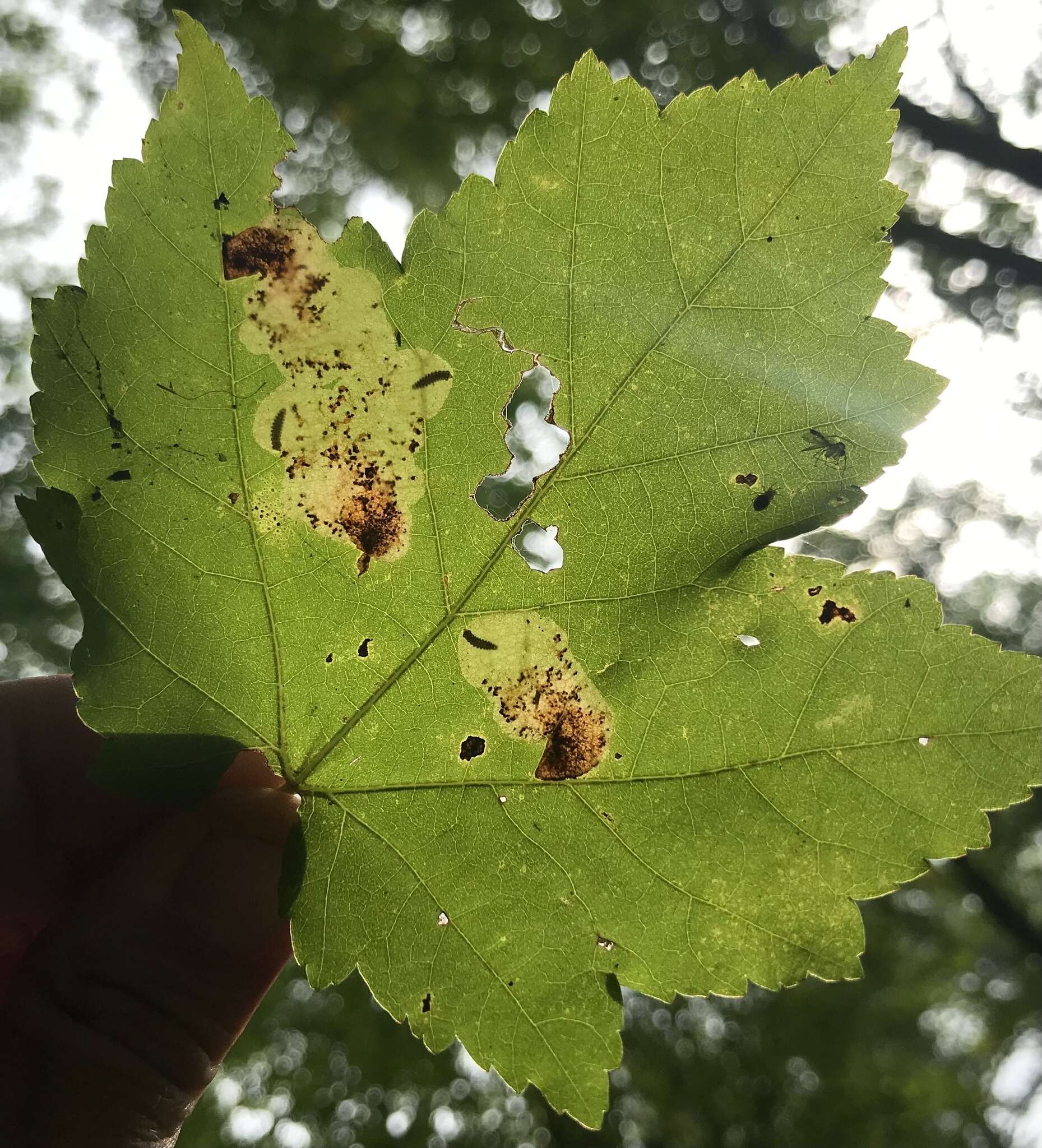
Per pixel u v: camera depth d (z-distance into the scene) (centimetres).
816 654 10
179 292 9
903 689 10
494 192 9
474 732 10
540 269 9
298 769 11
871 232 9
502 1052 10
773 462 10
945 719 10
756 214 9
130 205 9
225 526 10
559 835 10
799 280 9
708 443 10
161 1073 13
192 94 9
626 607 10
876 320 9
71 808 16
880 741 10
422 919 11
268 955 13
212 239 9
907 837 10
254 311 9
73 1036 13
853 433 9
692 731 10
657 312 9
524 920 11
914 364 9
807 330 9
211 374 9
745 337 9
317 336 9
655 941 10
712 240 9
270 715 10
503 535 10
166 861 13
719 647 10
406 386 9
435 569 10
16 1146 12
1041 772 10
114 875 13
